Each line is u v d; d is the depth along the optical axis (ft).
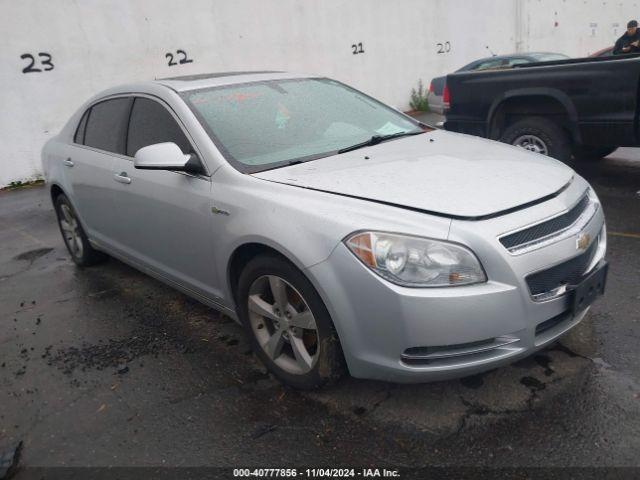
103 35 33.40
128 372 11.18
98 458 8.83
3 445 9.37
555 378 9.59
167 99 12.07
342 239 8.33
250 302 10.23
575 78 19.08
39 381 11.19
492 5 54.08
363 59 46.01
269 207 9.34
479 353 8.19
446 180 9.26
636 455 7.81
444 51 51.52
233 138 11.00
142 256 13.47
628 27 36.32
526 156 10.94
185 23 36.32
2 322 14.06
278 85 12.99
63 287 16.01
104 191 13.85
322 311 8.79
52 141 17.26
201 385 10.49
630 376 9.46
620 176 22.17
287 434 8.91
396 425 8.84
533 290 8.23
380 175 9.58
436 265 7.90
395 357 8.25
